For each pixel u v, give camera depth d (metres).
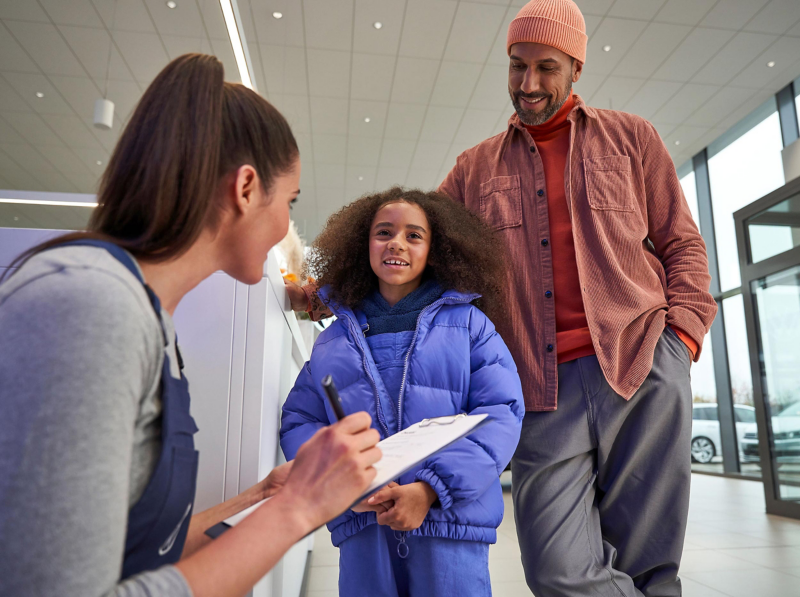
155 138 0.49
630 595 1.21
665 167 1.43
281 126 0.58
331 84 5.91
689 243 1.38
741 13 5.04
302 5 4.79
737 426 7.52
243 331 1.03
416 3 4.78
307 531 0.44
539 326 1.34
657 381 1.25
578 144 1.45
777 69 5.88
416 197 1.35
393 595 0.97
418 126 6.75
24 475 0.32
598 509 1.33
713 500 4.72
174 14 2.84
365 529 1.00
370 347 1.16
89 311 0.36
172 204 0.48
